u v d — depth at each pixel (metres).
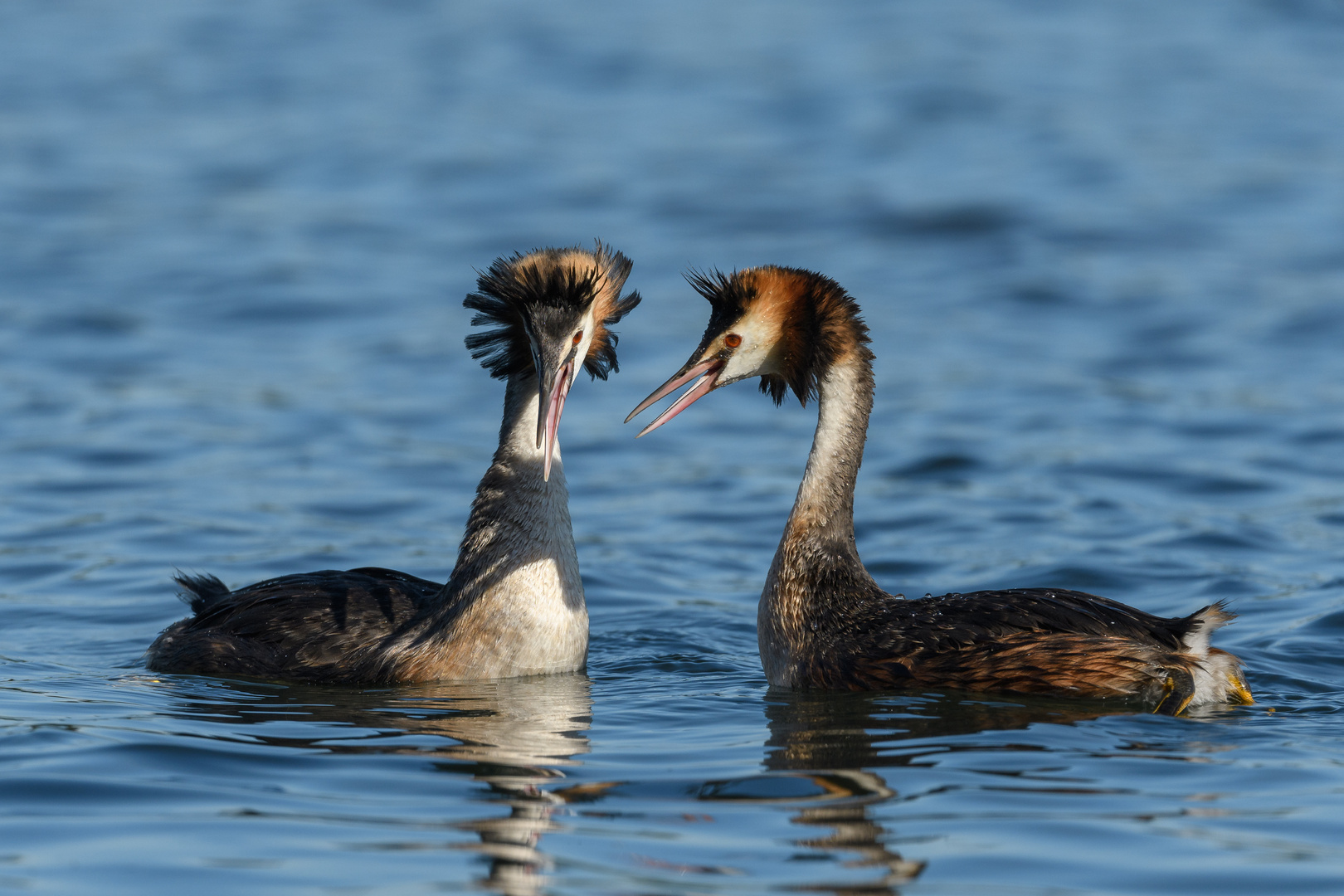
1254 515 15.57
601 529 15.58
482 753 8.34
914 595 13.08
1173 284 27.50
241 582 13.40
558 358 10.05
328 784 7.77
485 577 10.38
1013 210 33.44
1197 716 8.92
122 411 20.05
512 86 48.88
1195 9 62.34
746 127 43.28
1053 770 7.87
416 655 10.25
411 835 7.04
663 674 10.60
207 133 42.28
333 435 19.20
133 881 6.48
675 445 19.30
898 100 46.34
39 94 47.19
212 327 25.00
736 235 31.95
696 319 25.67
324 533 15.18
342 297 26.92
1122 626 9.30
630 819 7.24
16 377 21.62
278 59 53.38
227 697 9.75
